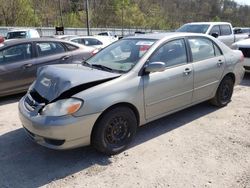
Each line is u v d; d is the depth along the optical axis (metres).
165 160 3.87
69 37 15.30
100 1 78.19
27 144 4.38
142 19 83.88
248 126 4.93
